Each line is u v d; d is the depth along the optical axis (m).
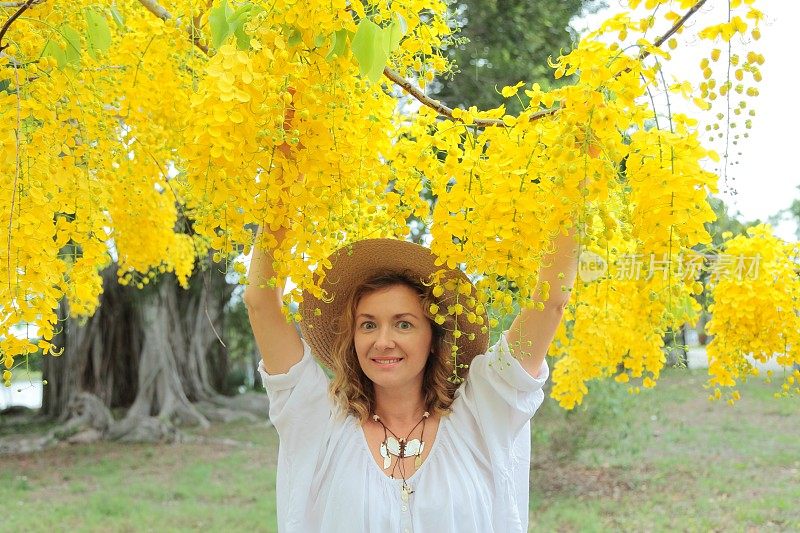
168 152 2.21
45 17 1.59
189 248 2.92
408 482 1.79
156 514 6.64
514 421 1.84
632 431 7.81
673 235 1.33
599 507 6.16
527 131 1.37
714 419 9.55
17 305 1.41
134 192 2.23
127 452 10.42
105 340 12.82
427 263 1.86
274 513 6.60
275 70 1.30
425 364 1.96
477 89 4.03
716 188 1.28
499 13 3.98
